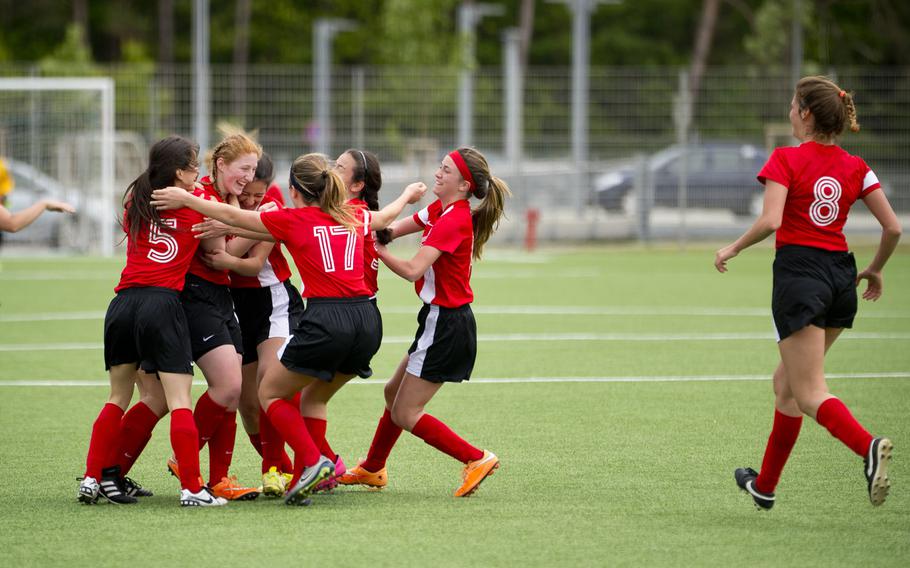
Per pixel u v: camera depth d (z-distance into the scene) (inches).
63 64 4018.2
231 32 7234.3
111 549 746.8
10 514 837.8
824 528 802.2
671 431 1145.4
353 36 6264.8
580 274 2864.2
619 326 1958.7
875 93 3531.0
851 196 816.3
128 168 3403.1
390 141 3484.3
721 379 1454.2
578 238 3592.5
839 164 815.7
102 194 3277.6
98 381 1438.2
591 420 1201.4
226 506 868.0
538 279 2743.6
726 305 2262.6
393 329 1915.6
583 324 1985.7
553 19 7637.8
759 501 839.7
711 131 3617.1
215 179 917.8
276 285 951.0
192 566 709.9
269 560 722.2
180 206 847.1
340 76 3484.3
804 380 802.8
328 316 855.7
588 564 716.7
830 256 810.2
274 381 870.4
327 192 866.1
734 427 1163.3
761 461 1015.6
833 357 1622.8
